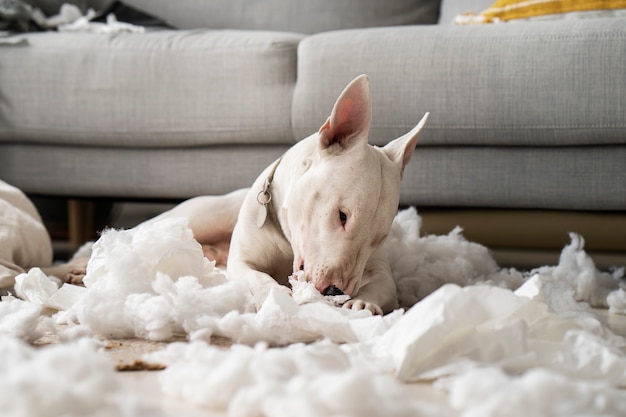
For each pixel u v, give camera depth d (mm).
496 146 2219
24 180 2639
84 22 2873
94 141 2553
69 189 2617
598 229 2193
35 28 2910
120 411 717
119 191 2582
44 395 686
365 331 1160
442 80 2193
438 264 1885
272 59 2391
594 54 2076
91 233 3203
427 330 987
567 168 2160
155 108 2486
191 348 931
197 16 3305
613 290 1914
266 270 1683
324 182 1480
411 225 2029
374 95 2254
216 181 2484
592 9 2369
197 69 2453
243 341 1187
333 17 3213
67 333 1221
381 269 1653
